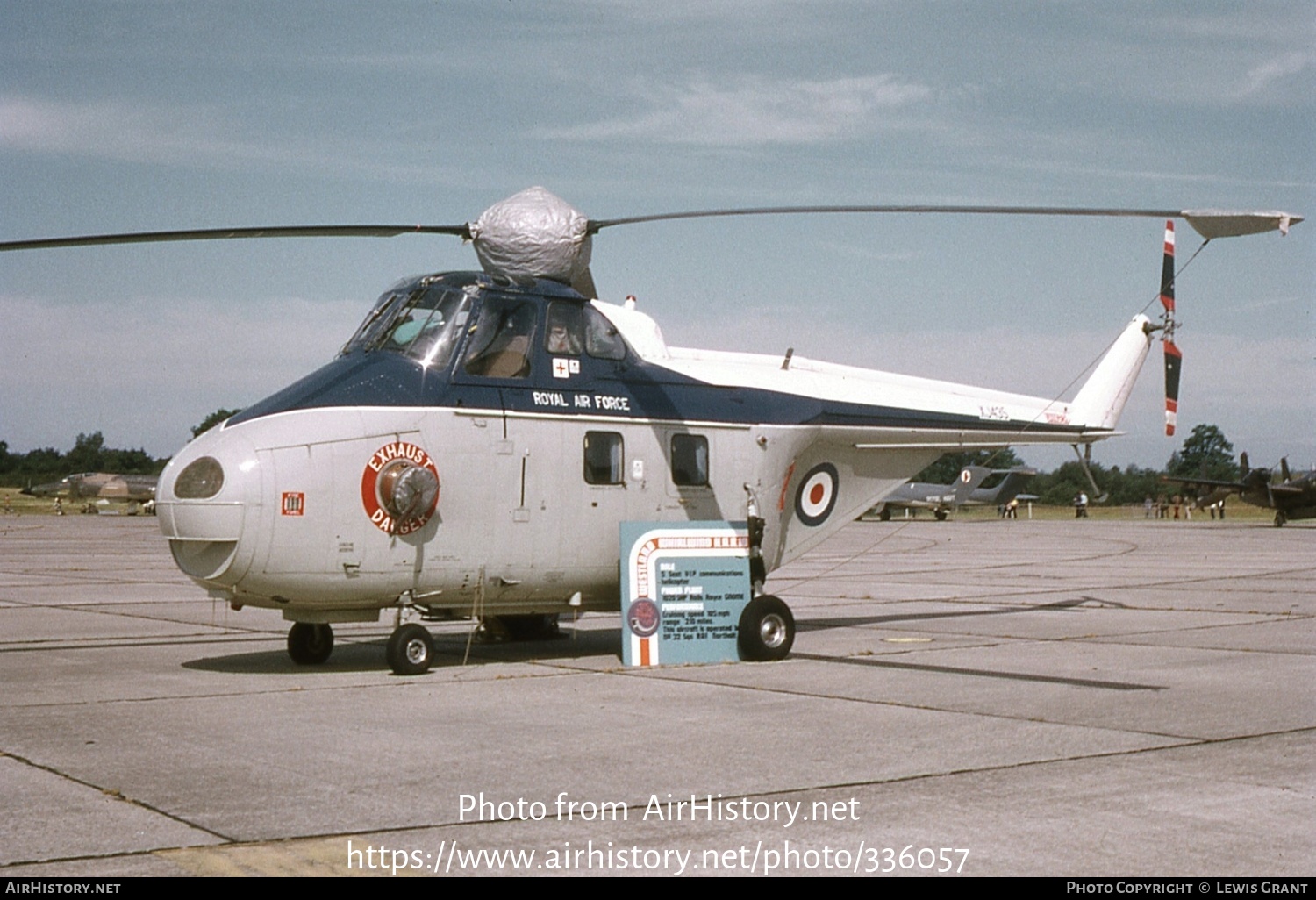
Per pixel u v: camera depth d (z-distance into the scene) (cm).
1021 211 1104
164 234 1112
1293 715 989
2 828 655
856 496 1579
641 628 1279
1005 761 819
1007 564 3275
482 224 1292
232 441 1124
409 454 1176
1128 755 836
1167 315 1848
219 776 773
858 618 1842
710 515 1381
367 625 1748
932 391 1634
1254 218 1035
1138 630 1644
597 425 1299
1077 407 1775
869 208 1127
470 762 814
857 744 873
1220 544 4391
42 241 1092
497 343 1254
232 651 1436
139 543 4262
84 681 1181
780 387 1484
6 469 14412
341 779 767
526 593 1275
